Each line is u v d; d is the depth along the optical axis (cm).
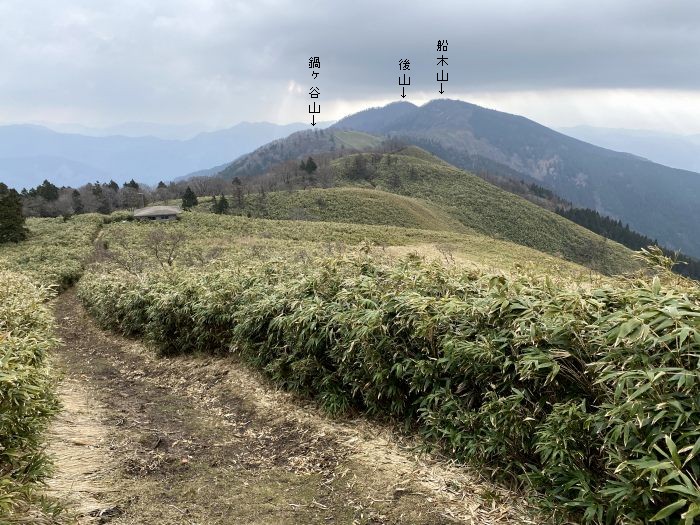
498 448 312
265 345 564
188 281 839
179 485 346
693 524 202
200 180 11669
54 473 328
